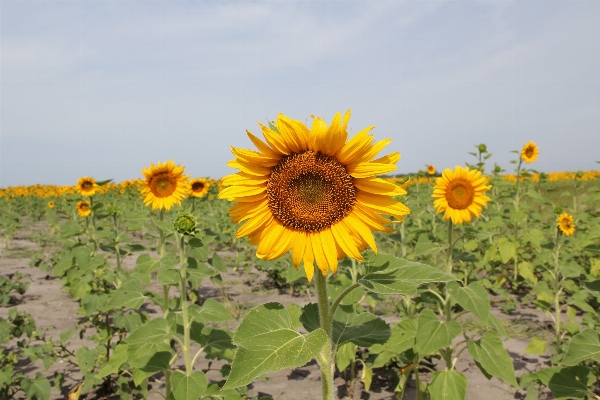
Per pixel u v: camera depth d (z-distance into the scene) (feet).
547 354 4.89
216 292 7.73
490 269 6.80
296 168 2.13
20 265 10.69
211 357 3.62
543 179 10.66
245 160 2.15
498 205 8.75
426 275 1.96
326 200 2.15
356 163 2.13
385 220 2.15
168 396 3.62
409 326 3.66
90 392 4.34
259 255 2.18
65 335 4.48
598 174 26.32
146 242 13.25
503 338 5.34
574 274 4.84
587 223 7.67
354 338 2.35
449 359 3.42
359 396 4.19
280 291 7.70
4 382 3.89
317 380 4.54
